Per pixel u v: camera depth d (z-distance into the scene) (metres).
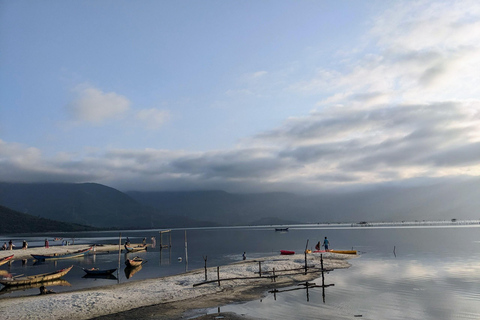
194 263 53.34
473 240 87.75
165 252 78.81
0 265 56.22
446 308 22.25
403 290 27.75
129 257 68.31
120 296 26.33
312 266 38.88
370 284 30.44
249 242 113.31
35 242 135.38
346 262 45.16
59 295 27.19
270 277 32.34
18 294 29.59
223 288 29.12
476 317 20.33
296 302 24.36
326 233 174.12
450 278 32.75
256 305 23.69
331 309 22.39
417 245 73.56
